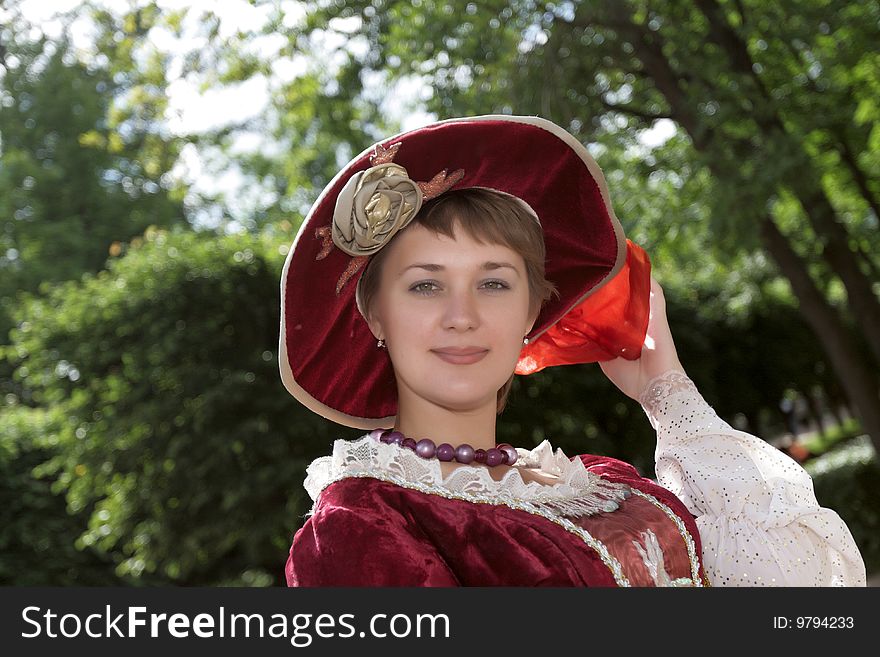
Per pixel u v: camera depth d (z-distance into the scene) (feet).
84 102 63.52
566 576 4.71
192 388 25.45
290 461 24.41
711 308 46.01
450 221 5.01
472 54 28.99
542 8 27.91
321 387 5.68
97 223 63.57
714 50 28.45
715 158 26.53
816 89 30.91
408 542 4.61
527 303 5.20
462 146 5.22
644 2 28.58
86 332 26.30
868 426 31.45
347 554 4.54
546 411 28.07
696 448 6.11
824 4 27.76
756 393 48.80
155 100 35.17
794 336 49.85
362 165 5.10
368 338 5.66
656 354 6.49
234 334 26.16
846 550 5.84
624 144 31.78
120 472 25.98
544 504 5.05
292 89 34.06
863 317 31.96
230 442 24.32
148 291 25.95
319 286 5.31
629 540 5.05
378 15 31.40
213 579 27.84
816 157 31.40
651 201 33.65
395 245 5.09
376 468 4.84
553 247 5.85
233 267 26.48
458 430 5.17
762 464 5.99
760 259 42.80
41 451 28.04
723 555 5.55
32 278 58.23
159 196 64.95
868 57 28.66
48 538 27.25
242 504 24.91
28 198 62.49
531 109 27.55
